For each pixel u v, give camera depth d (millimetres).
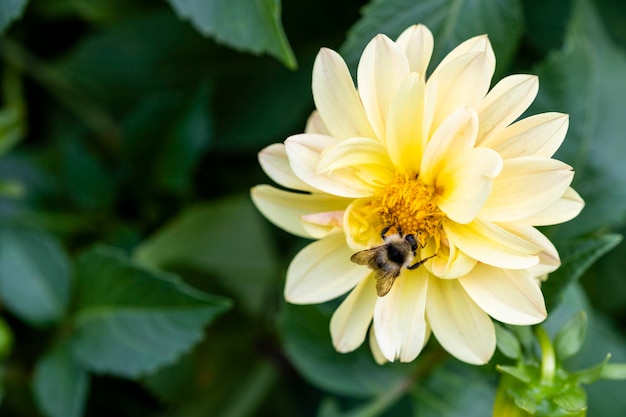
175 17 525
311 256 402
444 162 391
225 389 530
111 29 530
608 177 465
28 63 551
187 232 514
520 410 399
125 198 549
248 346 535
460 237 391
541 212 385
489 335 388
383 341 388
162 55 531
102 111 558
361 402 536
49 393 493
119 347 481
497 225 387
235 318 528
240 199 519
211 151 559
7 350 511
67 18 553
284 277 430
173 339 477
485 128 387
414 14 439
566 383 398
